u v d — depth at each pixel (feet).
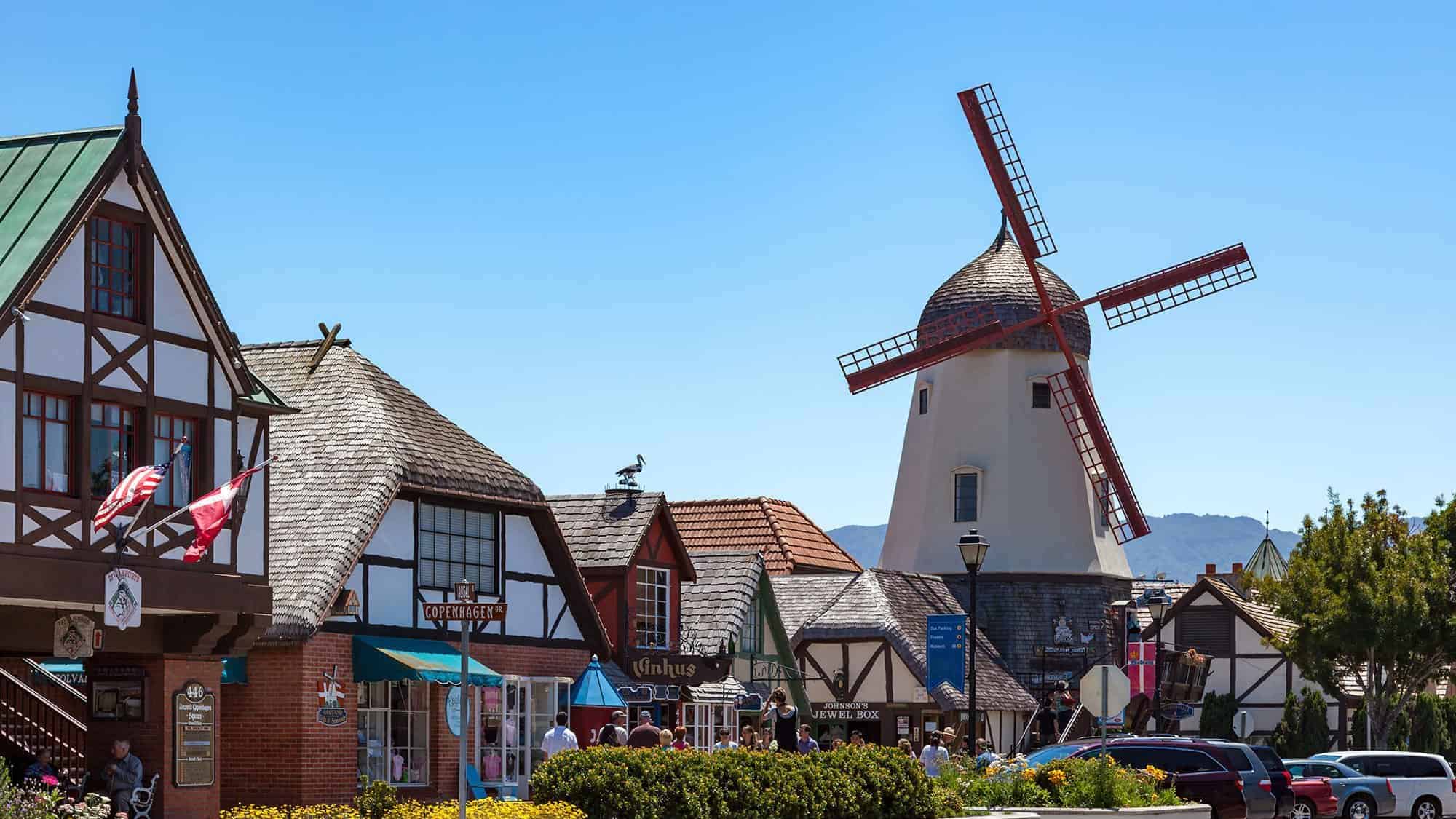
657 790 74.13
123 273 77.87
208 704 83.71
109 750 82.23
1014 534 181.88
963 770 97.71
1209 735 194.39
